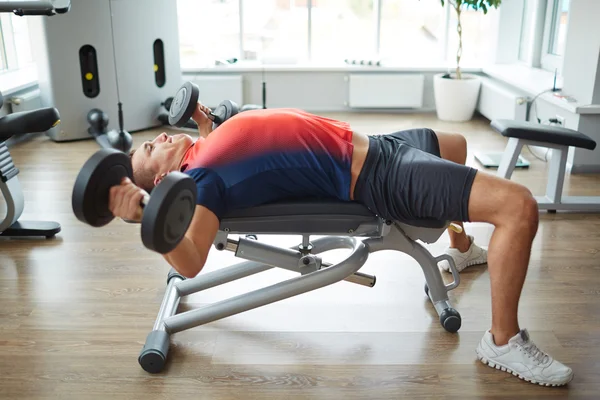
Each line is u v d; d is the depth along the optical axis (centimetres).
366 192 166
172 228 117
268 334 193
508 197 160
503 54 492
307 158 162
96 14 403
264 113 164
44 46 395
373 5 508
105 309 208
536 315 202
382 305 210
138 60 431
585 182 333
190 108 195
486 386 168
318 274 174
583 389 166
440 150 190
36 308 209
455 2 462
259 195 162
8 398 163
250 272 201
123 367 177
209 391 166
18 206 262
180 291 207
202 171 155
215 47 519
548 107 379
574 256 245
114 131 386
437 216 165
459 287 222
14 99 409
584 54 342
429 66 497
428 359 180
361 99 498
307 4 507
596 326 196
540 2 447
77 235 269
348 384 169
